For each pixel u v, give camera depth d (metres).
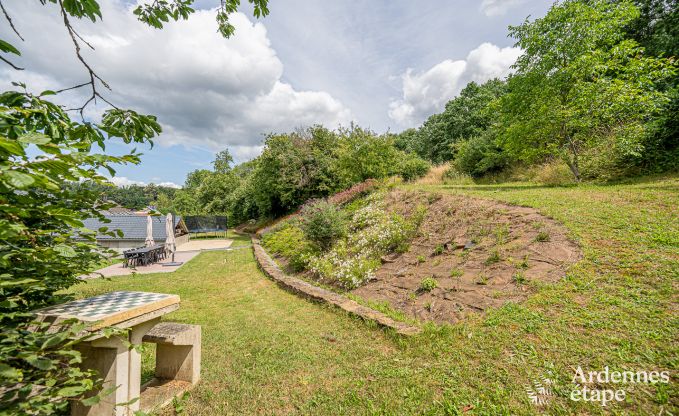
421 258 5.36
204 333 4.10
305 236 8.41
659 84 9.11
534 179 11.43
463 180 13.05
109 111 1.96
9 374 1.04
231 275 8.57
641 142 8.09
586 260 3.65
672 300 2.72
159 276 8.89
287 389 2.67
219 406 2.44
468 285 4.06
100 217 1.88
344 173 13.32
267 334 3.95
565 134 9.15
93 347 1.95
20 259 1.42
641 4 12.13
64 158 1.13
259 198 23.12
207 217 26.41
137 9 2.63
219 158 40.41
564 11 8.59
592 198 5.68
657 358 2.21
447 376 2.58
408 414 2.22
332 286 5.91
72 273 1.85
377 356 3.12
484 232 5.23
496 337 2.91
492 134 16.02
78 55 1.81
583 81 8.66
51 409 1.23
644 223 4.18
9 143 0.90
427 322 3.64
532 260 4.03
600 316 2.77
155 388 2.56
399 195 9.47
